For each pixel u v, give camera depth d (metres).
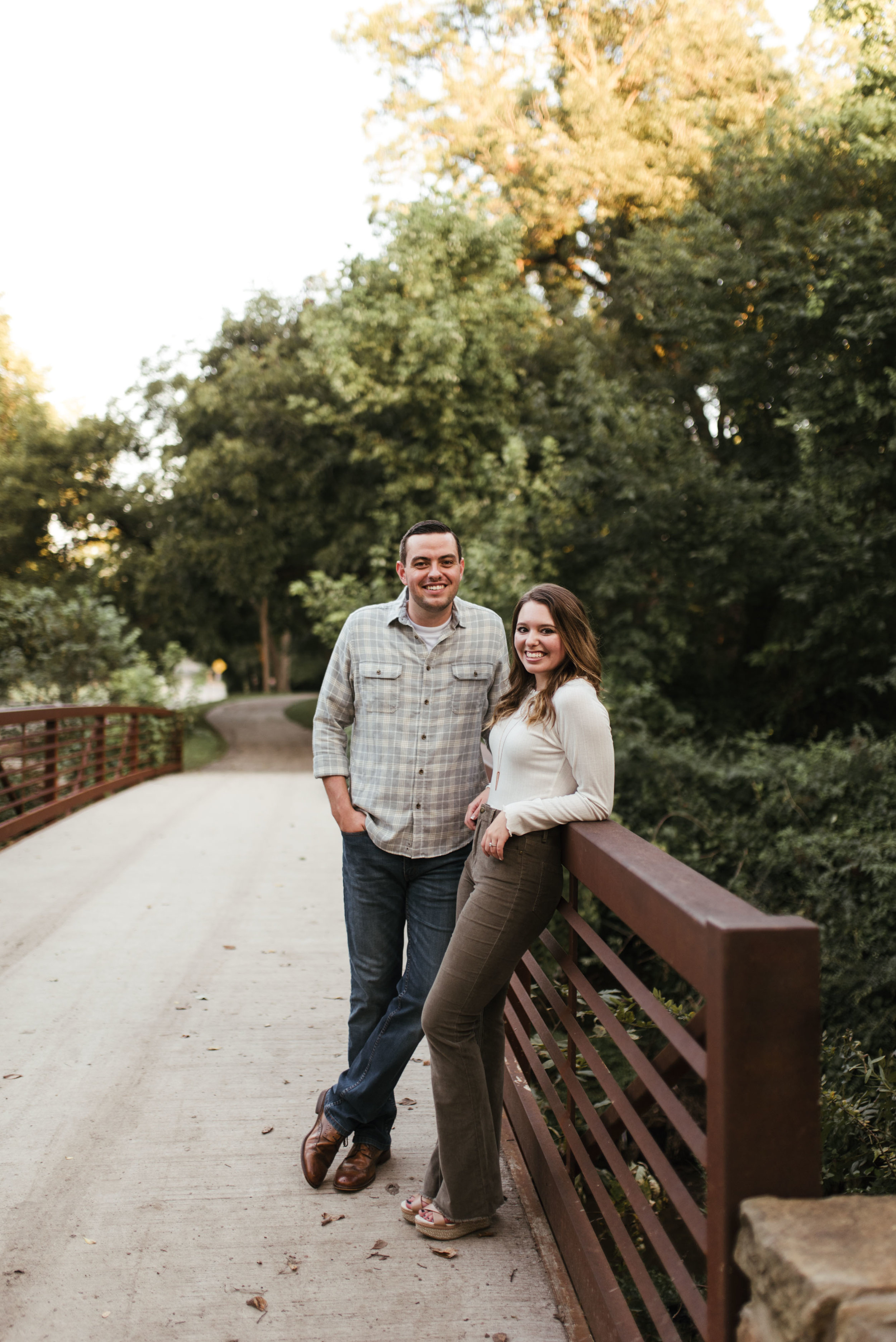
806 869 8.38
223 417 18.80
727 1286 1.39
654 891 1.70
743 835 9.11
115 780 11.38
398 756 2.69
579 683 2.24
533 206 17.30
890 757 9.16
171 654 17.97
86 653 16.39
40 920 5.55
